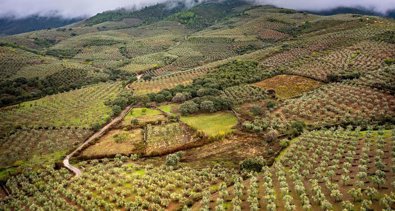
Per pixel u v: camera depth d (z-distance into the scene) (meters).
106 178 104.06
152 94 177.25
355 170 87.69
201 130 130.38
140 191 92.62
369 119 120.00
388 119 117.19
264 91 166.62
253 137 122.00
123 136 131.88
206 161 108.75
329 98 143.50
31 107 177.88
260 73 196.88
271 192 81.31
